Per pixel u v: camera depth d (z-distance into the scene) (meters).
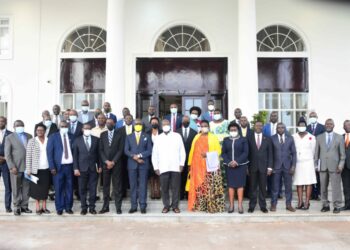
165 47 11.32
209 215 6.96
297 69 11.28
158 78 11.26
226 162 7.21
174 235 5.86
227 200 8.03
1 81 11.34
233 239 5.61
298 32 11.21
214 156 7.34
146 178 7.27
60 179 7.09
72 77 11.38
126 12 11.25
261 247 5.16
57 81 11.33
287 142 7.42
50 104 11.28
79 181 7.11
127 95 11.12
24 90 11.30
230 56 11.13
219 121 8.22
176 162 7.27
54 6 11.40
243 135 7.75
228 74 11.15
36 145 7.10
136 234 5.93
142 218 6.94
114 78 9.46
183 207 7.68
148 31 11.23
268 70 11.28
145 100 11.29
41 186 7.10
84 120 8.78
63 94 11.36
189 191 7.53
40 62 11.34
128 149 7.27
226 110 11.16
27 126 11.22
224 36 11.18
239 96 9.72
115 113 9.34
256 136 7.36
